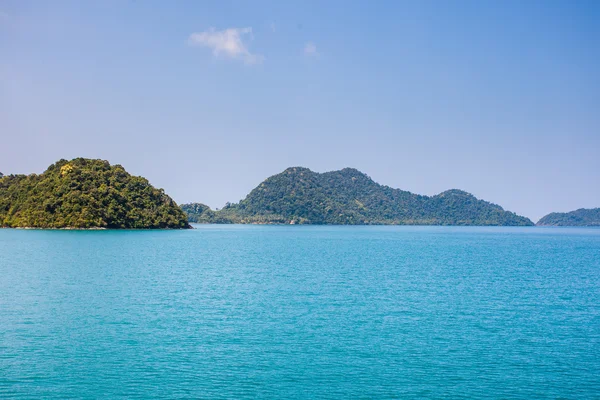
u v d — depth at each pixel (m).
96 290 59.34
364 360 34.41
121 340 38.09
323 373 31.97
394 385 30.25
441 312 49.53
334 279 72.69
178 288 61.84
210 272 79.00
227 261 99.19
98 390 28.95
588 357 35.59
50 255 102.06
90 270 78.06
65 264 85.75
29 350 35.50
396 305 52.78
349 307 51.34
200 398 28.06
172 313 47.28
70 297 54.56
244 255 116.44
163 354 35.06
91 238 163.50
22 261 89.88
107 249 120.56
